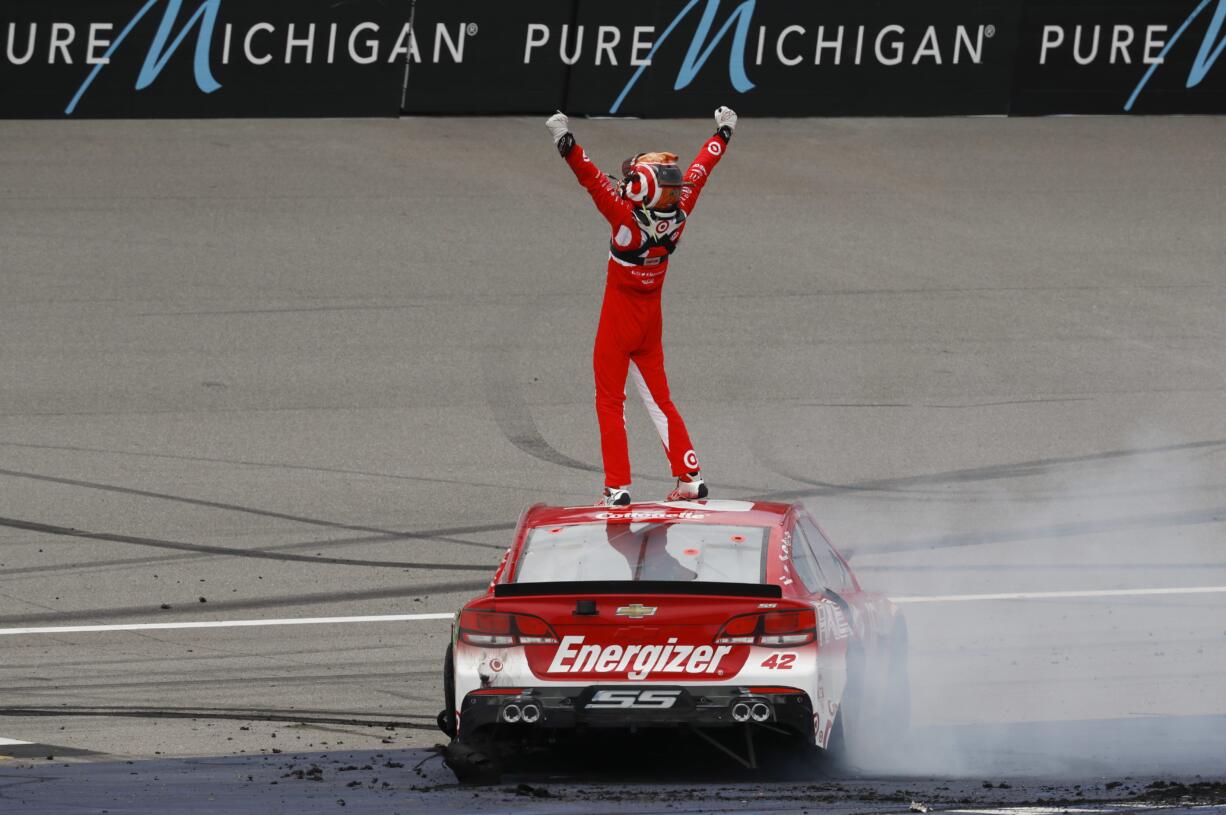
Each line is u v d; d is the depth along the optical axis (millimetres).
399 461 61250
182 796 26984
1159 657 43688
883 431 64750
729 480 59750
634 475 60219
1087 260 84312
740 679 29047
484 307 76688
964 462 61969
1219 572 51688
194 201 87188
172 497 57375
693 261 82688
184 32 96812
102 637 45219
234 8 97188
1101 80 104938
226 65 97500
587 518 32531
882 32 102625
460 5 99438
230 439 62906
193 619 46844
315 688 41062
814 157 97125
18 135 93938
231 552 52625
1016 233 87688
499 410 66375
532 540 32031
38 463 60125
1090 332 75625
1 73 95000
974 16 103375
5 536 53531
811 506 57438
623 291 35875
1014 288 80562
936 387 69312
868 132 101250
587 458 62094
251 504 56938
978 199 92250
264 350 71500
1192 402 68188
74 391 66875
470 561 52219
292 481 59188
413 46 99375
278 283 78375
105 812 24547
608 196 35250
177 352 70938
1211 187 94875
